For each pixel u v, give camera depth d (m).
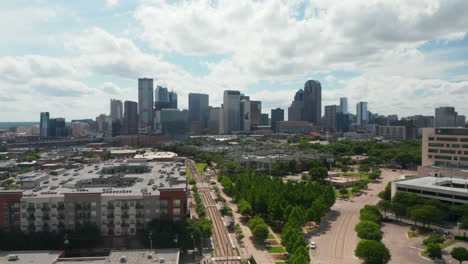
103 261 124.50
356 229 164.50
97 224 153.75
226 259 148.00
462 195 190.12
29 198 152.12
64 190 167.62
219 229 187.62
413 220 184.12
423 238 169.62
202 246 162.75
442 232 175.62
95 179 194.62
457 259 134.50
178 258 125.62
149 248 145.50
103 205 154.00
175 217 157.00
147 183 185.62
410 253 151.00
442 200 199.88
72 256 146.88
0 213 151.38
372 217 176.50
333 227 188.00
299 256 121.00
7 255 127.88
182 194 156.88
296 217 170.50
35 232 148.38
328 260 144.50
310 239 169.50
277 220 188.00
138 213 155.00
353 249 156.75
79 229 151.25
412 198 197.88
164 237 146.00
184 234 149.25
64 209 152.88
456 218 191.25
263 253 154.62
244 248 160.62
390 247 157.88
